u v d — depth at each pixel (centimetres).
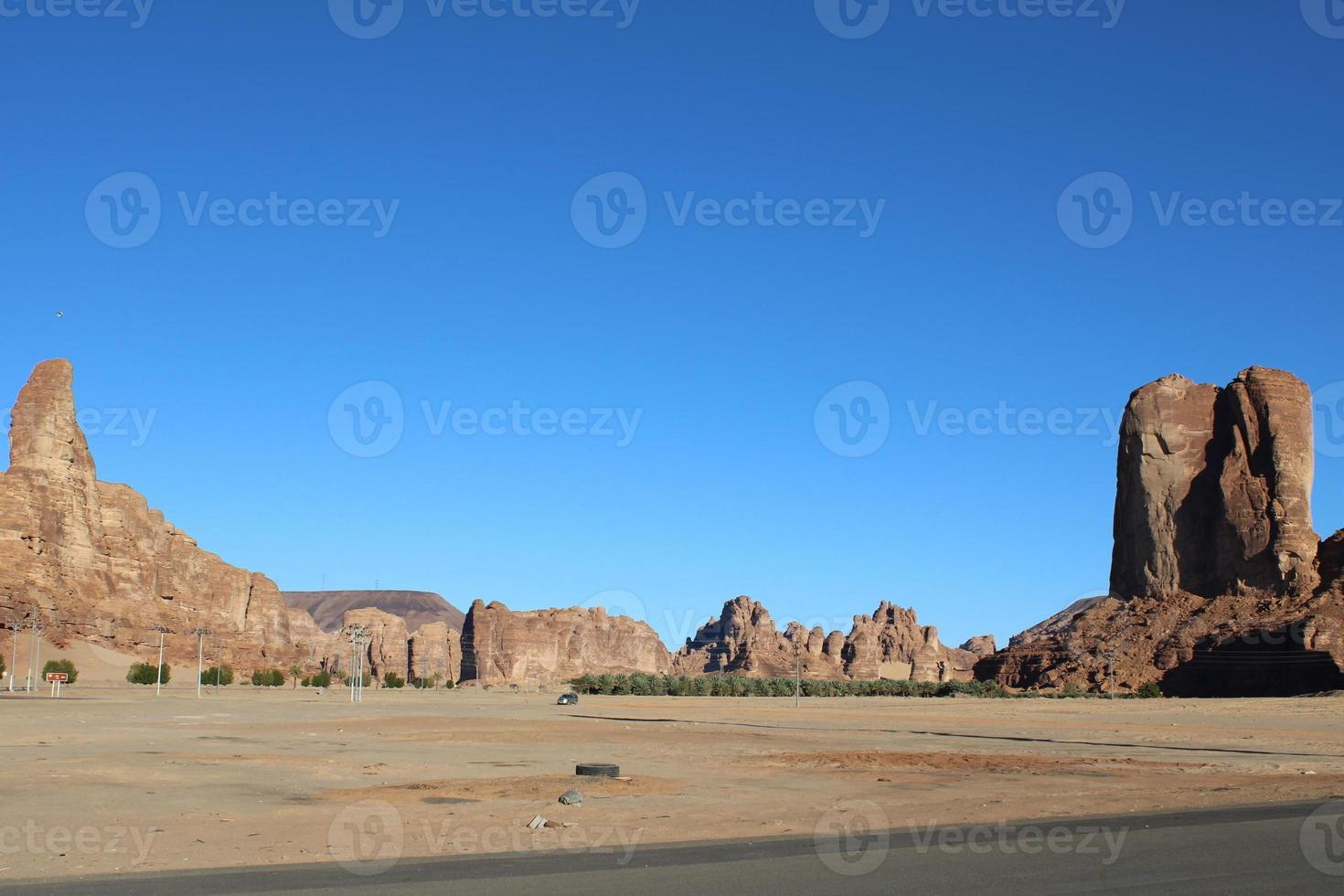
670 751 4841
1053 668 15888
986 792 3159
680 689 16912
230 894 1579
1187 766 4103
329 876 1753
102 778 3288
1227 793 3092
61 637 16850
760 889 1614
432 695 16062
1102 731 6788
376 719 7650
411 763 3981
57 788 3014
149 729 5894
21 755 4053
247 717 7625
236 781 3275
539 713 9225
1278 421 16762
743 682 17200
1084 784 3422
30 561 17325
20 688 13025
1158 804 2803
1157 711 10081
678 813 2623
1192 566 17075
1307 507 16350
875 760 4359
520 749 4872
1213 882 1642
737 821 2478
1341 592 14562
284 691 16975
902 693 16412
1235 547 16475
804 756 4534
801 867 1823
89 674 16412
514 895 1570
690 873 1762
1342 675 12900
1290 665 13512
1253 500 16462
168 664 17238
